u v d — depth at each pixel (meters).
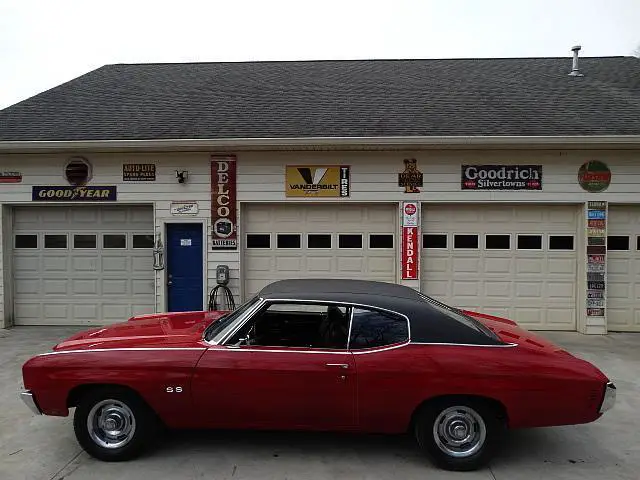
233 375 3.60
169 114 9.26
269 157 8.53
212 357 3.65
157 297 8.59
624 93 9.77
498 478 3.49
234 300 8.60
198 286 8.68
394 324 3.76
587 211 8.28
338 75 11.55
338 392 3.56
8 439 4.10
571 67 11.87
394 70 11.96
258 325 3.99
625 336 8.15
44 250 8.93
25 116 9.31
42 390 3.68
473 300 8.61
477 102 9.47
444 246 8.60
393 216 8.64
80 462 3.68
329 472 3.55
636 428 4.41
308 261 8.73
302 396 3.58
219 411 3.64
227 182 8.53
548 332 8.44
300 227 8.73
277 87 10.68
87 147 8.25
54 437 4.14
